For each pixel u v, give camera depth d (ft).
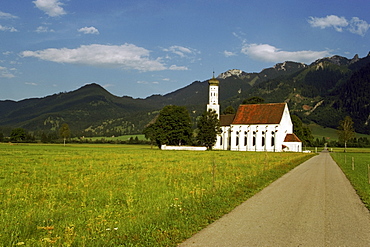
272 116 381.60
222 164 155.84
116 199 64.18
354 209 56.80
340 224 46.21
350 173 124.88
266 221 47.67
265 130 377.91
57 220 48.01
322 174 120.57
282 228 43.80
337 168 150.82
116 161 171.42
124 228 42.32
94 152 280.72
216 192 69.87
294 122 422.00
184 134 380.78
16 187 78.33
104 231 41.22
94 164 150.71
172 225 43.80
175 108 374.22
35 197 65.51
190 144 387.34
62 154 237.66
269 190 78.59
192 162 166.30
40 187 79.30
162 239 38.22
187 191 71.31
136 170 123.13
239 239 38.70
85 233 40.27
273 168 135.33
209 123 380.37
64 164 150.82
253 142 385.91
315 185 88.79
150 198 63.67
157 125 375.66
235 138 397.80
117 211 52.90
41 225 44.68
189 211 52.13
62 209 55.01
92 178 97.09
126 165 146.72
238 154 266.16
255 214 52.29
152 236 39.11
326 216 51.19
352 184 91.61
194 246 36.19
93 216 49.34
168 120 371.56
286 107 388.16
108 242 37.32
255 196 69.62
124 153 266.77
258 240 38.37
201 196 64.75
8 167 133.28
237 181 88.99
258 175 106.42
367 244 37.24
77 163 156.76
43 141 605.31
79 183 85.76
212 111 394.32
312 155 299.38
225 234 40.83
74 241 37.47
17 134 589.73
